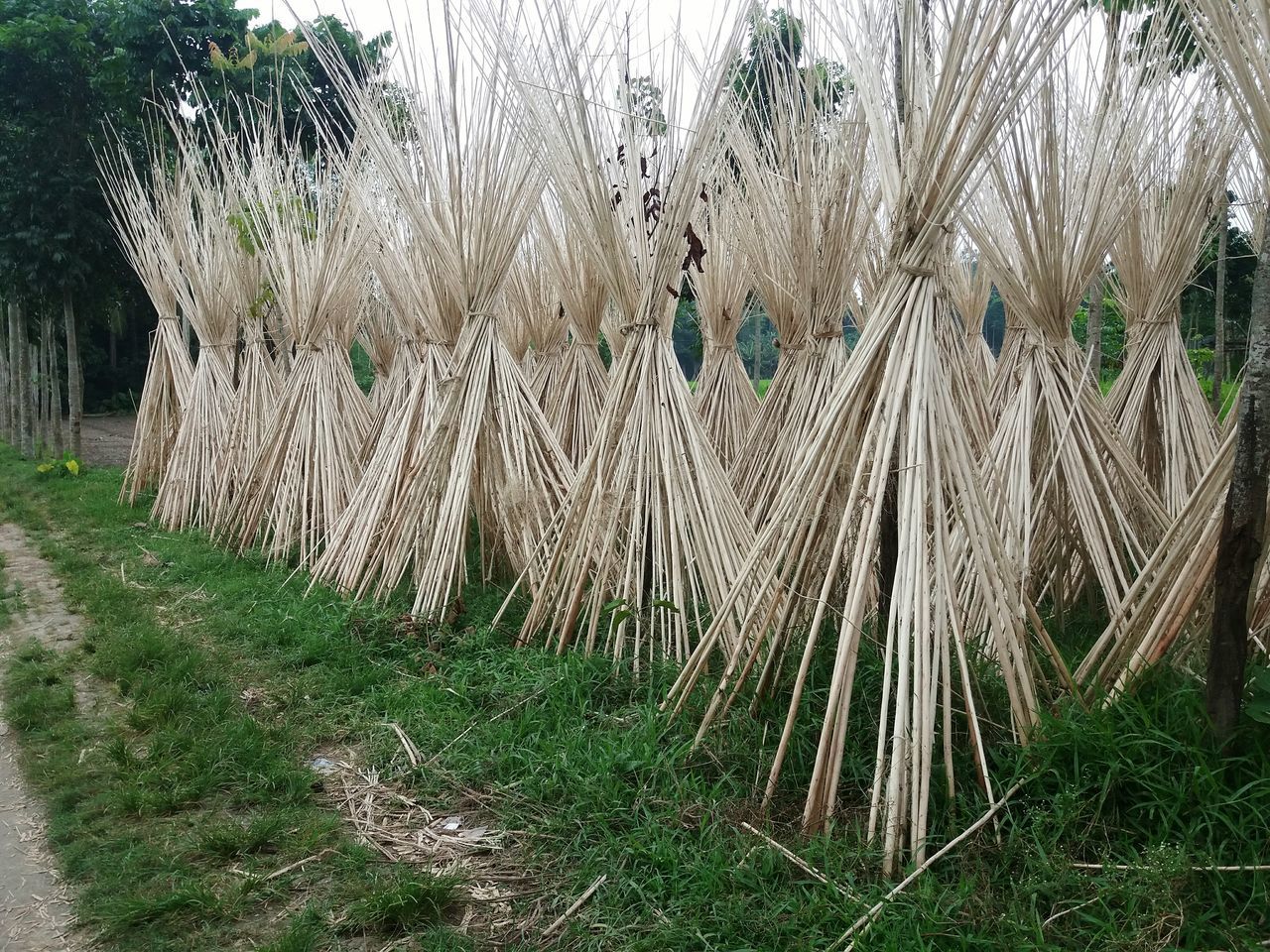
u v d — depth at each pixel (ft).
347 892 7.77
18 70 30.66
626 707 10.85
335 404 21.01
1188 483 13.78
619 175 12.62
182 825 8.92
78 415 32.94
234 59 27.78
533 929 7.22
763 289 17.67
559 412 20.07
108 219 33.27
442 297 16.28
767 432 17.76
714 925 6.91
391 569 15.21
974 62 8.13
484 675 12.08
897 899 6.92
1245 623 7.65
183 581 17.79
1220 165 13.19
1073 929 6.63
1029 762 8.05
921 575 8.08
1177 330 14.40
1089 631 12.60
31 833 8.96
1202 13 7.92
